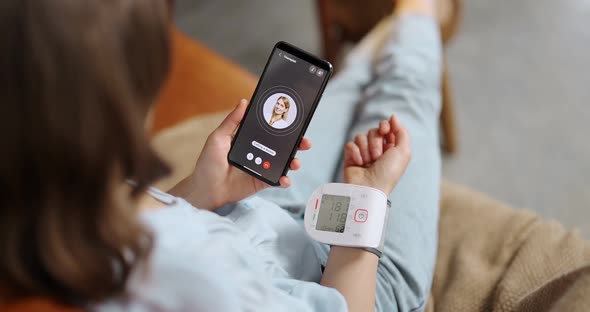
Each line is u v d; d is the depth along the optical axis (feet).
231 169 2.30
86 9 1.24
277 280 2.10
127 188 1.60
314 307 2.02
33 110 1.23
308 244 2.43
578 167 5.22
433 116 3.19
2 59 1.22
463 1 6.35
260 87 2.28
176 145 3.21
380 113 3.03
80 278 1.35
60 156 1.26
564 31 6.11
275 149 2.26
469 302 2.66
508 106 5.62
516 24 6.18
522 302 2.47
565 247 2.71
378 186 2.34
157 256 1.57
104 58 1.26
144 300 1.53
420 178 2.77
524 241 2.83
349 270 2.15
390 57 3.33
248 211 2.36
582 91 5.68
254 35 6.21
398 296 2.44
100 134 1.28
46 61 1.21
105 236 1.38
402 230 2.55
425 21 3.55
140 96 1.41
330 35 4.91
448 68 5.89
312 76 2.24
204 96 3.90
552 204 5.04
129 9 1.30
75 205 1.33
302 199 2.73
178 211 1.81
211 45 6.15
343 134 3.11
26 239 1.34
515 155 5.31
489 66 5.89
